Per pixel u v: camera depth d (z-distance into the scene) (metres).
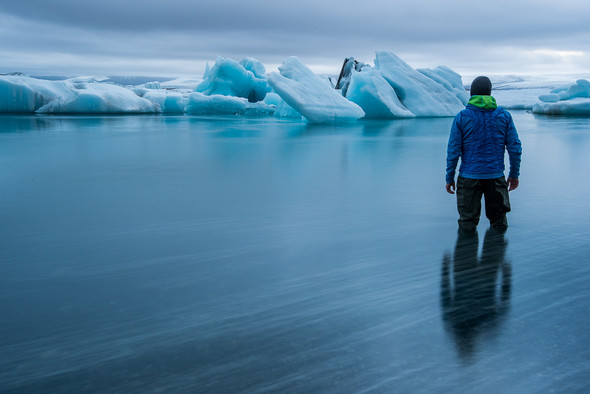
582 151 8.86
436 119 24.62
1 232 3.24
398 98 27.78
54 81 27.62
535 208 3.97
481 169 3.19
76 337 1.78
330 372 1.54
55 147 9.58
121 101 27.88
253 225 3.44
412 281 2.33
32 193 4.68
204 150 9.03
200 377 1.51
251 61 36.50
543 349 1.67
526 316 1.94
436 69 33.25
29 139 11.48
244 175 5.88
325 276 2.41
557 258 2.68
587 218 3.62
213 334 1.79
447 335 1.78
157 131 14.62
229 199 4.39
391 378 1.50
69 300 2.11
